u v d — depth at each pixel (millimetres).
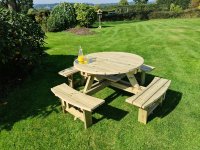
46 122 4730
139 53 9430
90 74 5289
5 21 5656
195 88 5898
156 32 14328
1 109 5297
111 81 5887
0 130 4543
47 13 20219
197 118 4648
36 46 6586
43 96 5828
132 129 4383
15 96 5863
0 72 6418
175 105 5133
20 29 5914
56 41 12859
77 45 11555
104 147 3959
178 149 3844
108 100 5531
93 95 5820
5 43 5375
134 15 28594
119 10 30891
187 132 4238
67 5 18031
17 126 4645
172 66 7605
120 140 4105
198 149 3824
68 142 4121
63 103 4895
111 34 14438
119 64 5227
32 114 5043
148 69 6000
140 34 13867
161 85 4863
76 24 18547
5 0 11359
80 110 4980
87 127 4469
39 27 6816
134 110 5020
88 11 17938
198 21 19625
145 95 4410
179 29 15156
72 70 6129
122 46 10844
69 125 4590
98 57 5879
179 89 5867
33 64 6805
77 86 6402
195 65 7602
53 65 8180
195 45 10406
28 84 6555
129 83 5668
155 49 9945
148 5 33344
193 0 30234
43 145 4086
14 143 4172
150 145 3955
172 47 10180
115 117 4793
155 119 4641
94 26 20219
